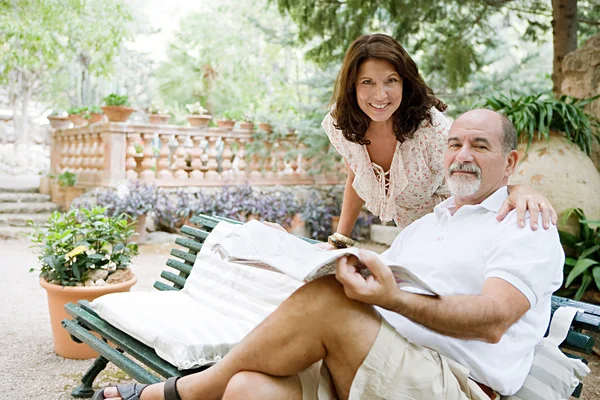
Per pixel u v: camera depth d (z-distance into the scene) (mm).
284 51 16328
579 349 1896
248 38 15359
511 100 4641
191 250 3295
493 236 1803
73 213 3594
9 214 9078
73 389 2977
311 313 1592
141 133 8820
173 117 16438
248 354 1660
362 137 2555
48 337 3822
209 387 1737
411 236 2160
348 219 2998
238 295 2703
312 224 9023
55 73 18344
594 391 3150
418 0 6730
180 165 9117
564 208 4219
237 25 15508
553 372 1790
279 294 2545
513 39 14352
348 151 2760
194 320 2430
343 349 1596
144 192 7965
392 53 2293
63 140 10398
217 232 3064
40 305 4648
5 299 4805
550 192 4219
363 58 2324
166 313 2521
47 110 20297
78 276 3338
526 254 1665
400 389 1588
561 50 6703
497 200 1898
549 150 4324
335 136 2768
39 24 9281
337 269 1513
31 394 2916
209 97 15039
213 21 15281
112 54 10359
